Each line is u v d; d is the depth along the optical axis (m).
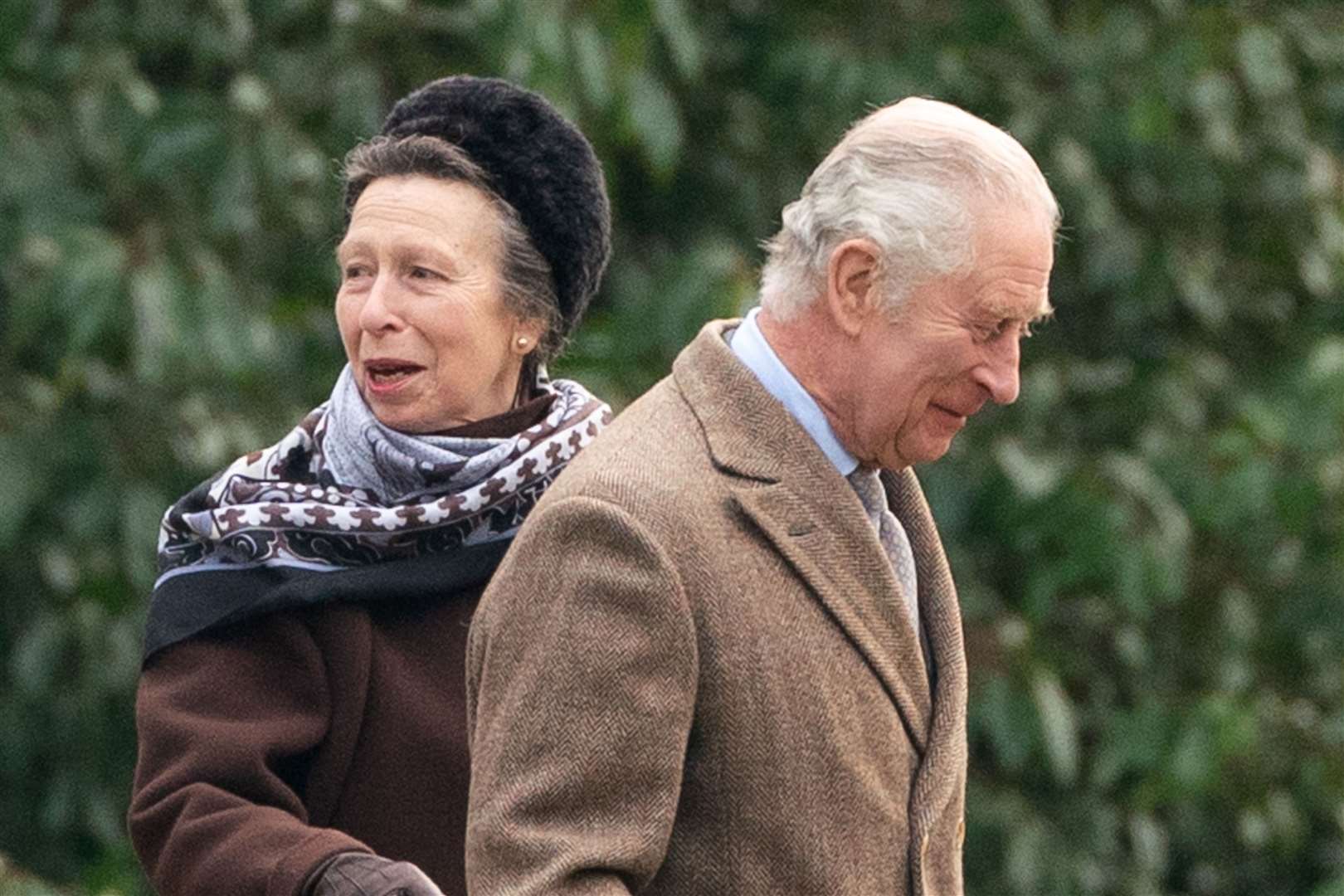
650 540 7.88
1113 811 22.64
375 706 9.59
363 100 19.28
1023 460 20.64
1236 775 22.56
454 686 9.71
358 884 8.68
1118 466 20.92
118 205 19.03
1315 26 23.88
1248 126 23.48
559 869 7.64
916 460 8.40
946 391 8.23
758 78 22.20
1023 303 8.12
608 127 19.44
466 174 9.77
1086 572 20.61
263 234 20.02
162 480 19.20
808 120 22.38
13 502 18.36
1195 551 23.41
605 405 10.41
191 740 9.30
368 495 9.86
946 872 8.46
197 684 9.48
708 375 8.38
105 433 19.09
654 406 8.41
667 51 21.30
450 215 9.74
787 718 7.96
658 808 7.79
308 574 9.61
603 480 8.02
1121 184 23.36
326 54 19.81
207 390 19.25
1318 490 21.25
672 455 8.16
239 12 19.36
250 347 18.06
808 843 7.93
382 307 9.72
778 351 8.40
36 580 19.77
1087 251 22.94
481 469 9.80
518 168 9.84
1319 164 23.64
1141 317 23.56
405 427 9.87
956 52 22.16
